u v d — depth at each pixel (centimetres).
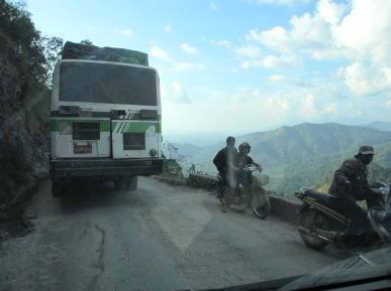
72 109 979
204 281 516
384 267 393
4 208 925
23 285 511
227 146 975
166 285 505
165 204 1043
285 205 866
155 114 1048
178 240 702
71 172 965
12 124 1376
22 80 1642
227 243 681
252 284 398
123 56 1066
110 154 1003
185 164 1695
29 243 693
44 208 984
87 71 1002
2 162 1177
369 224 562
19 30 1809
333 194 605
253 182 891
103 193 1203
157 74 1062
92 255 626
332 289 366
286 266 564
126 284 510
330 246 654
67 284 513
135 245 675
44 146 2120
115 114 1009
